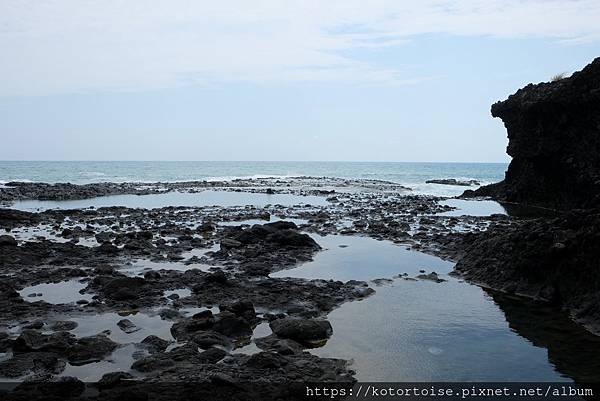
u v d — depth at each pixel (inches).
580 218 604.1
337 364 393.1
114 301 561.6
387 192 2514.8
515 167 2033.7
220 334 450.0
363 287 621.6
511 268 627.2
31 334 424.2
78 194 2117.4
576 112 1524.4
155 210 1530.5
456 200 2030.0
